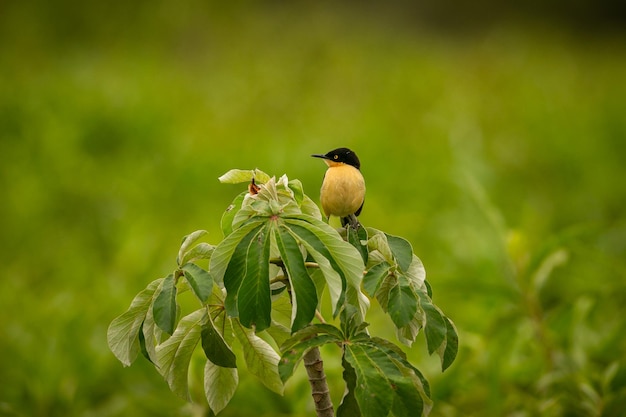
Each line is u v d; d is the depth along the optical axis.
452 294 8.40
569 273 9.52
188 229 12.00
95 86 18.94
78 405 7.22
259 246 3.21
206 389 3.73
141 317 3.44
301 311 3.12
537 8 33.22
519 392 6.89
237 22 25.30
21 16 23.34
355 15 29.73
